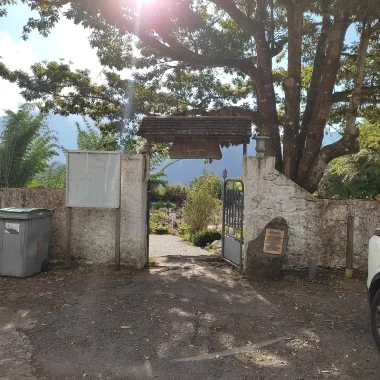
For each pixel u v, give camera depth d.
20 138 13.23
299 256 7.92
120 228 7.81
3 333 4.80
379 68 11.20
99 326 5.04
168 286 6.75
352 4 7.23
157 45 10.67
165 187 28.12
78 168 7.48
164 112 13.40
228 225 8.61
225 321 5.29
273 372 4.02
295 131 9.49
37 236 7.35
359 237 7.88
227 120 8.11
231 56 11.20
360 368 4.11
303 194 7.85
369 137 12.66
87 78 13.59
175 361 4.21
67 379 3.84
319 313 5.64
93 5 9.42
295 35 9.52
